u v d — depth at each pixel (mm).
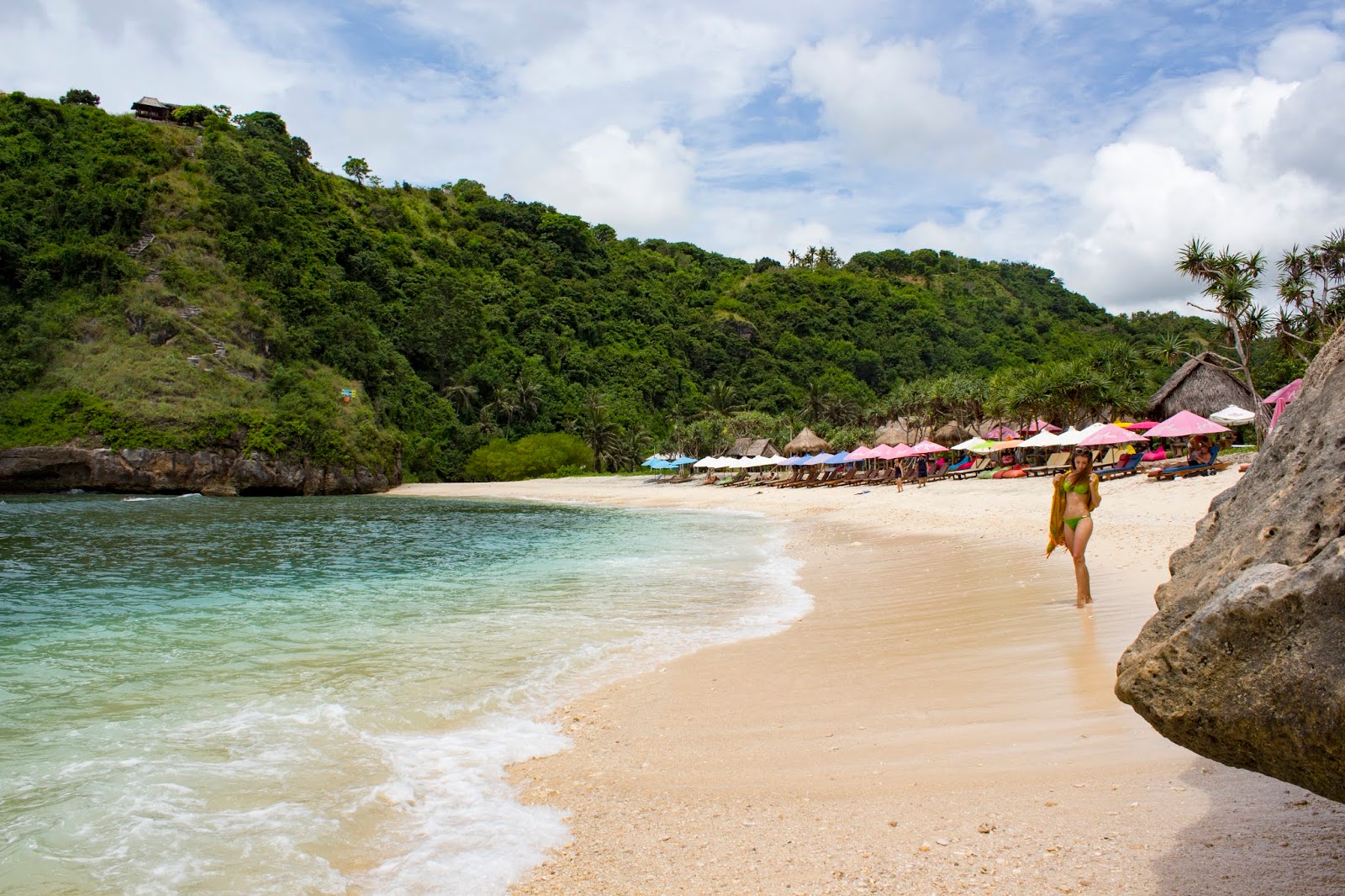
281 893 3674
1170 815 3482
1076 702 5602
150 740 6016
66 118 79312
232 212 80750
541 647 9234
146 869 3939
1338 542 2016
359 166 121188
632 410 105562
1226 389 40594
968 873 3209
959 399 55938
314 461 62375
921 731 5375
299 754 5660
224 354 66250
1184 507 20219
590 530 28828
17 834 4352
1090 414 47094
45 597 14047
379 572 17125
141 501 49656
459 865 3885
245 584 15508
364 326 81875
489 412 90938
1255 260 32188
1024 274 171250
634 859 3809
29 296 64438
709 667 8086
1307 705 1952
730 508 41000
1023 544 16359
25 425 55250
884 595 11953
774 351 131000
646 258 149125
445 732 6195
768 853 3691
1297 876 2791
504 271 119125
